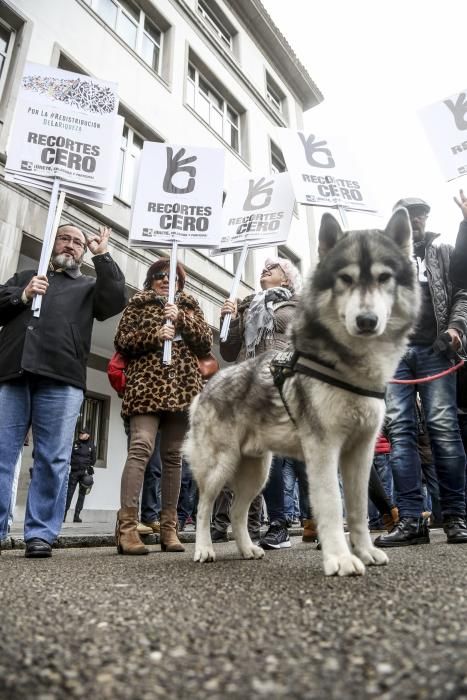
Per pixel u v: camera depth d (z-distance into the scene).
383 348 2.31
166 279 4.50
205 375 4.38
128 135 11.58
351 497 2.48
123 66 11.62
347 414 2.24
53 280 3.85
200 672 0.93
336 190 5.18
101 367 12.17
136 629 1.24
